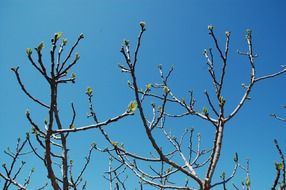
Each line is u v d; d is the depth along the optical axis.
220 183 4.09
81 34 3.16
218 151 3.94
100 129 4.13
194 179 3.75
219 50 4.32
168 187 4.21
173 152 5.32
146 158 3.94
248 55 4.77
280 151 3.89
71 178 4.64
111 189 5.82
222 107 4.19
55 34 3.00
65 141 4.14
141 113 3.57
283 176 3.79
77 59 3.14
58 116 4.11
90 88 4.35
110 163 6.21
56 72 3.07
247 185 4.95
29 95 3.35
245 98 4.39
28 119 3.12
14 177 5.01
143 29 3.61
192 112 4.86
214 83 4.33
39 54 2.90
